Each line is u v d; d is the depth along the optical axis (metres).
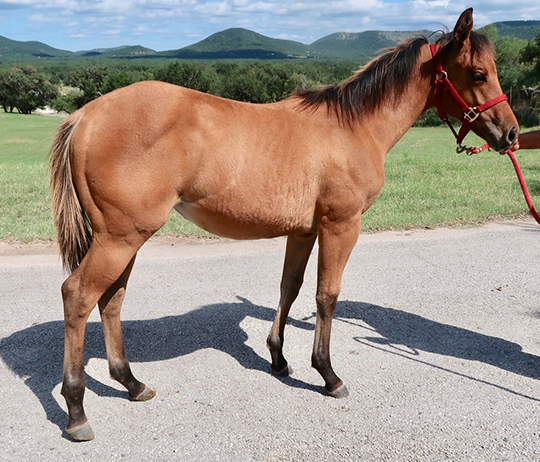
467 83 2.93
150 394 2.97
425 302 4.51
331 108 2.87
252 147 2.62
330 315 2.99
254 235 2.88
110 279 2.51
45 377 3.18
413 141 27.69
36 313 4.10
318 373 3.34
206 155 2.53
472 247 6.12
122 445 2.55
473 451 2.54
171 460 2.44
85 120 2.42
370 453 2.51
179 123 2.46
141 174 2.40
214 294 4.61
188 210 2.72
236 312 4.25
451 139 28.81
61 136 2.48
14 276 4.93
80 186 2.45
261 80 73.00
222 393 3.05
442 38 3.02
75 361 2.54
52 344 3.59
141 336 3.77
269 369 3.37
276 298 4.57
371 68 2.98
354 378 3.23
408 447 2.56
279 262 5.55
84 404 2.92
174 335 3.80
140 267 5.30
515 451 2.54
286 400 2.99
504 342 3.77
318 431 2.68
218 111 2.59
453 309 4.36
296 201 2.77
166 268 5.29
